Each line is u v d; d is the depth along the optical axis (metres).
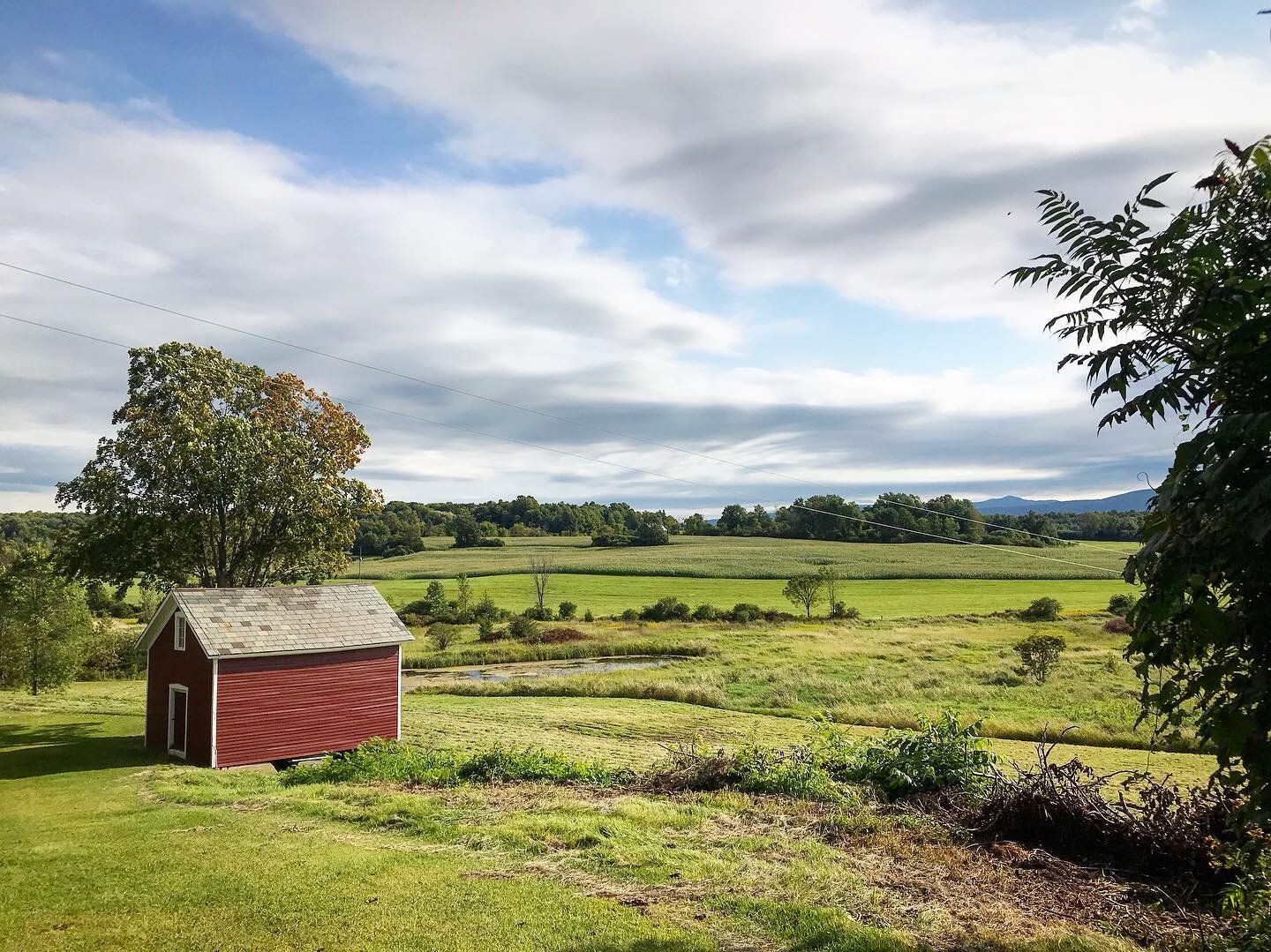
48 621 36.53
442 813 11.80
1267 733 3.51
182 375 34.97
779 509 160.12
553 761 15.63
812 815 10.73
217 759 23.59
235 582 37.22
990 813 9.88
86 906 8.38
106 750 25.62
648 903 7.68
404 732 26.98
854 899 7.52
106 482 33.03
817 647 45.22
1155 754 19.95
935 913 7.10
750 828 10.20
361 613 27.70
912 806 11.15
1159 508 3.73
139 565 33.41
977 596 77.75
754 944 6.62
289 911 7.93
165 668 26.38
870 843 9.40
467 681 40.00
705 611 66.12
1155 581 3.70
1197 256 3.89
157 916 8.02
